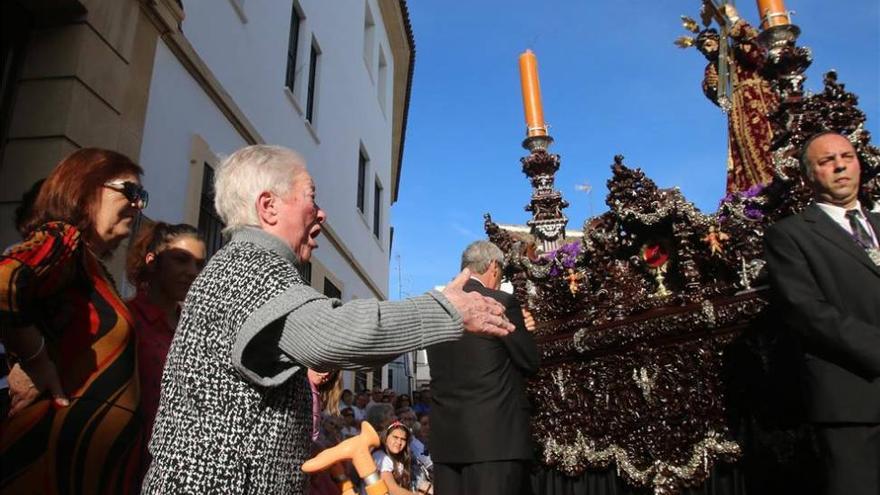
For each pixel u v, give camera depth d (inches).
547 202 158.7
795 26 110.0
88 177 76.5
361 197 553.6
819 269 76.9
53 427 64.3
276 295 48.6
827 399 70.8
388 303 48.0
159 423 50.3
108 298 74.0
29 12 170.1
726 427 96.6
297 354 46.5
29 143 161.3
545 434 122.3
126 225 79.9
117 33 185.6
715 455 96.7
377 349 45.1
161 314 93.7
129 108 189.8
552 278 129.1
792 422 87.8
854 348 69.2
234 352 47.1
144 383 83.4
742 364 96.0
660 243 113.9
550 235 155.3
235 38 283.0
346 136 478.9
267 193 57.0
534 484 122.9
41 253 65.0
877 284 75.4
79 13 172.1
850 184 83.3
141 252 98.8
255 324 46.7
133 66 193.2
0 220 155.5
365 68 552.4
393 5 632.4
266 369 49.1
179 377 49.9
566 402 119.3
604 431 111.6
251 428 47.9
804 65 107.2
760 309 93.7
